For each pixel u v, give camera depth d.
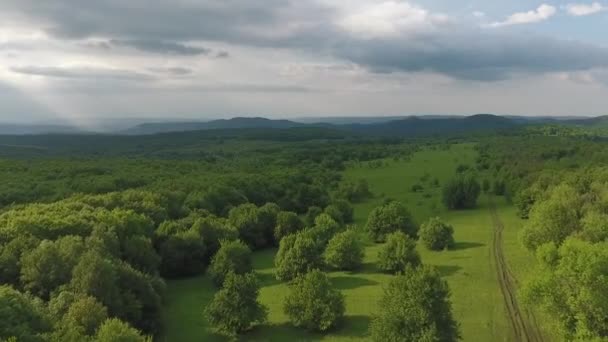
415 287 51.72
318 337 60.72
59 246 65.06
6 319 44.19
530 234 80.38
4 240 69.38
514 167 175.62
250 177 148.62
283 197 143.50
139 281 64.31
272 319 67.25
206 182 135.62
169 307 73.75
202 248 91.69
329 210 124.44
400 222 108.44
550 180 132.75
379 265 87.50
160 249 89.31
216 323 62.44
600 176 117.75
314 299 62.66
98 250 65.44
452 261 89.81
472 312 64.94
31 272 60.34
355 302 71.50
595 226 72.44
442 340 50.44
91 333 49.91
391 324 51.03
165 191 116.31
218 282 83.19
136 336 45.41
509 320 62.12
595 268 48.34
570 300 49.16
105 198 102.50
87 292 57.16
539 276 54.03
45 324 48.25
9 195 108.19
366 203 158.62
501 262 87.81
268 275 89.38
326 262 89.12
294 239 87.88
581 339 47.69
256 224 109.19
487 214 135.25
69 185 124.50
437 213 139.50
